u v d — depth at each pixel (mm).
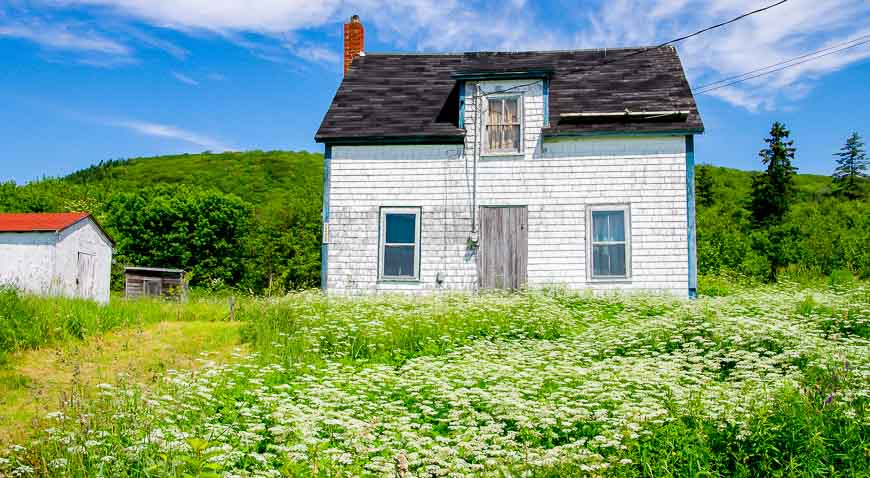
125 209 46406
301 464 6414
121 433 6676
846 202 66625
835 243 29656
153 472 5895
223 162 113250
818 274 26875
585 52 21109
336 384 9023
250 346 12414
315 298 15711
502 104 18672
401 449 6789
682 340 11594
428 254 18266
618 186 17953
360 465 6543
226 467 6355
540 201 18156
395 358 11602
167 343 12773
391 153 18688
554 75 20094
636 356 11031
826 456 6574
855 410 7293
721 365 10570
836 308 13352
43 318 12867
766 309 13641
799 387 7746
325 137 18578
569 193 18094
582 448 6852
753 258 29734
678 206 17719
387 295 16719
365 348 12023
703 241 32531
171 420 7031
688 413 7301
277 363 10734
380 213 18531
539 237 18047
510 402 7547
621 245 17828
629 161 18000
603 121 18297
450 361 10734
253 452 6754
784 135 54250
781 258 29469
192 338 13234
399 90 20188
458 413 7609
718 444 6969
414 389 8742
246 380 9484
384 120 19062
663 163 17906
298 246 47156
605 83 19734
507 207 18250
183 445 6152
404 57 21578
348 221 18578
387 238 18484
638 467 6727
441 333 12758
